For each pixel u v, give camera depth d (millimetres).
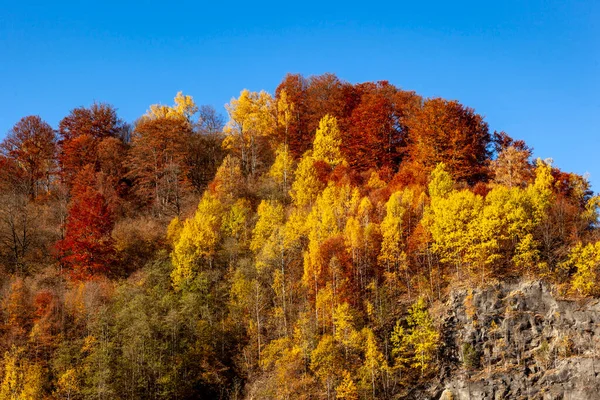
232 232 73312
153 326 58969
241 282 63750
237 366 58312
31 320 60625
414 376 54406
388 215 65000
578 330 54031
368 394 52500
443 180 72938
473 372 53938
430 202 70062
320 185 79750
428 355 55000
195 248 68688
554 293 56719
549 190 65875
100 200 73938
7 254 73750
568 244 61562
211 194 83125
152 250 74812
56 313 61312
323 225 68000
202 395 57062
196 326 60094
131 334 57812
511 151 78688
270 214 71938
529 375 52875
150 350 57125
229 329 60969
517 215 60625
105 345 57406
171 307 61688
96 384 54094
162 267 68938
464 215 61750
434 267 62688
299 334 57062
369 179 81875
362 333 55375
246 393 55844
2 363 55719
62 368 55500
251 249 70438
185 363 57500
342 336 55500
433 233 62469
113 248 71375
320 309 59375
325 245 64500
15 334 58719
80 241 69750
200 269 67500
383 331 57750
